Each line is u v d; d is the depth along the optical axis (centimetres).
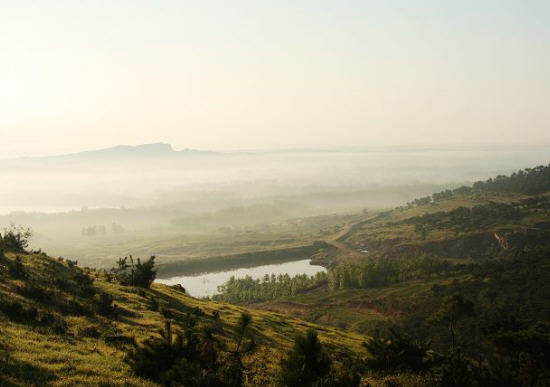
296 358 2806
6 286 4816
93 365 3045
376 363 4084
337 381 2762
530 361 4388
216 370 2886
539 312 11944
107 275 8300
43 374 2698
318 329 9006
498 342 5031
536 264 16112
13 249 7762
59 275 6631
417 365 3941
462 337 10519
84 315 4628
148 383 2859
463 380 3388
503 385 3462
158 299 7188
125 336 4094
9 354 2862
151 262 8119
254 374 3800
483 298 14325
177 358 2980
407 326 13738
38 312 4100
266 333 6762
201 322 5928
